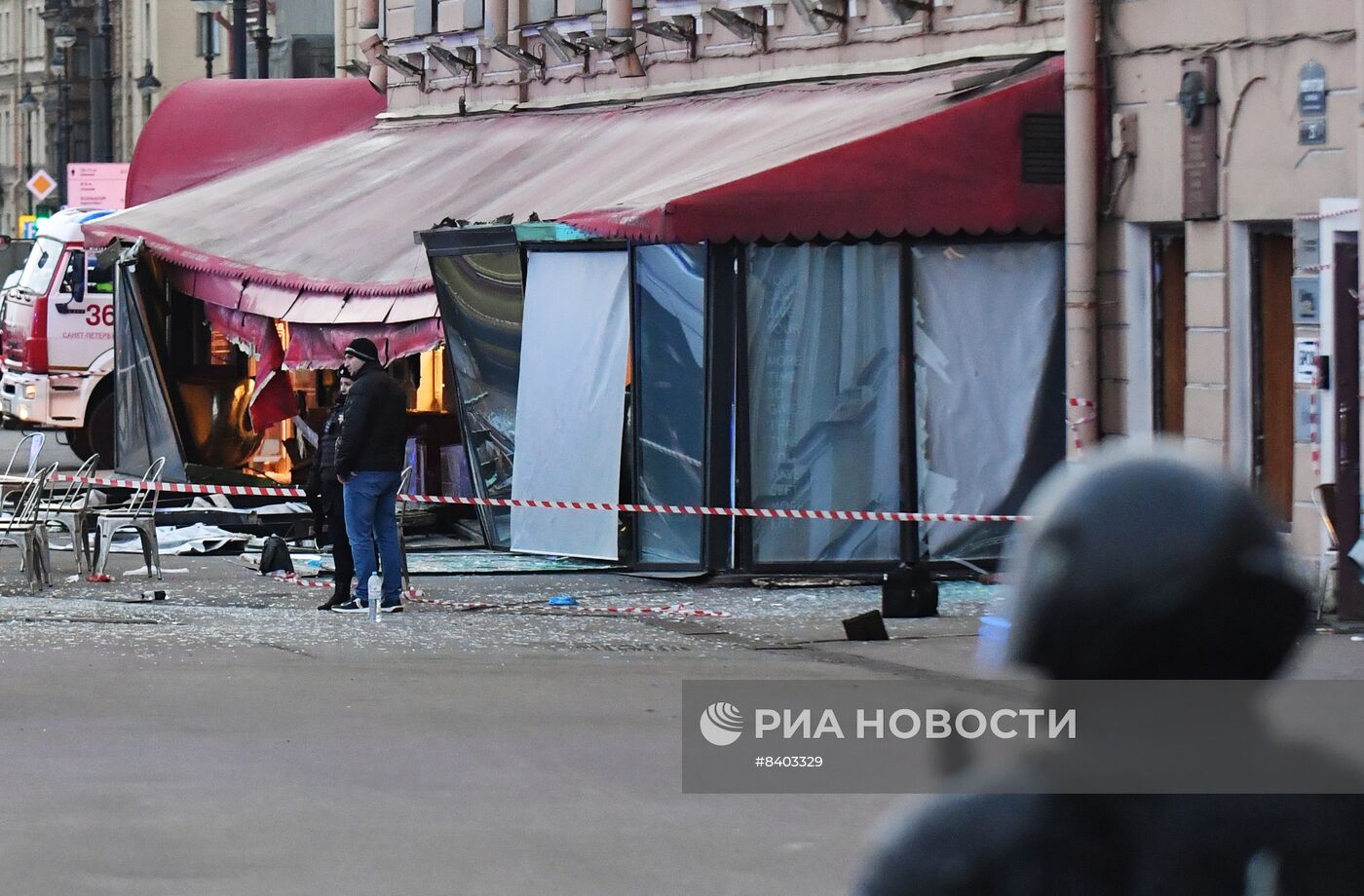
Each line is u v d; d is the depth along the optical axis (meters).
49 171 184.88
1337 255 24.66
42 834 13.71
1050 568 3.99
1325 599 25.25
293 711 18.56
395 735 17.38
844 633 24.45
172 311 45.50
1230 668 3.93
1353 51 25.86
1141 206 29.53
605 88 44.06
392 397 26.80
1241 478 4.12
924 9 34.50
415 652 22.78
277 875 12.66
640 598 28.81
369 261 39.56
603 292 31.72
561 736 17.36
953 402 30.66
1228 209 27.95
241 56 72.94
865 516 29.78
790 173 29.59
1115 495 3.99
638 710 18.77
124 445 45.62
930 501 30.78
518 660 22.11
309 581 31.45
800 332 30.53
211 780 15.48
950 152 30.02
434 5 50.50
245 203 46.50
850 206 29.77
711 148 35.81
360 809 14.52
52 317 54.06
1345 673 20.33
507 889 12.36
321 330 38.84
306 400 47.34
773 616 26.48
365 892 12.27
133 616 26.39
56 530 41.09
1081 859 3.79
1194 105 28.23
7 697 19.19
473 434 34.81
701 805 14.70
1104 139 29.98
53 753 16.50
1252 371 28.09
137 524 31.98
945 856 3.81
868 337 30.59
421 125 50.41
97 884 12.41
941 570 30.61
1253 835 3.81
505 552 35.25
